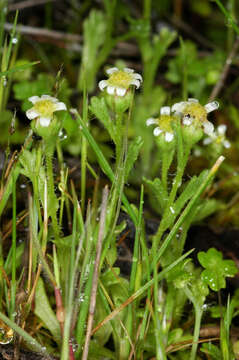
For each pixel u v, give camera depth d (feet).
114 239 0.99
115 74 0.95
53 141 0.95
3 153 1.16
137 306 0.98
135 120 1.35
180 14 1.85
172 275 0.95
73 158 1.24
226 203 1.27
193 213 0.99
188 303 1.04
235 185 1.28
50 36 1.63
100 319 0.99
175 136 0.96
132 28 1.44
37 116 0.93
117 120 0.95
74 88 1.55
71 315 0.92
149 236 1.13
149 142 1.31
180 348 0.98
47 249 1.05
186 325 1.02
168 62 1.66
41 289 0.98
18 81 1.39
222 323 0.96
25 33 1.58
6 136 1.27
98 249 0.90
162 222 0.96
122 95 0.94
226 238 1.12
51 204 0.96
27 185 1.06
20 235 1.08
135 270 0.95
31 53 1.55
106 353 0.98
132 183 1.24
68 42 1.65
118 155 0.97
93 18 1.47
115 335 0.98
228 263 0.97
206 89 1.55
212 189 1.27
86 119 1.02
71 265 0.90
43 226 0.97
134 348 0.95
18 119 1.31
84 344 0.95
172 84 1.57
